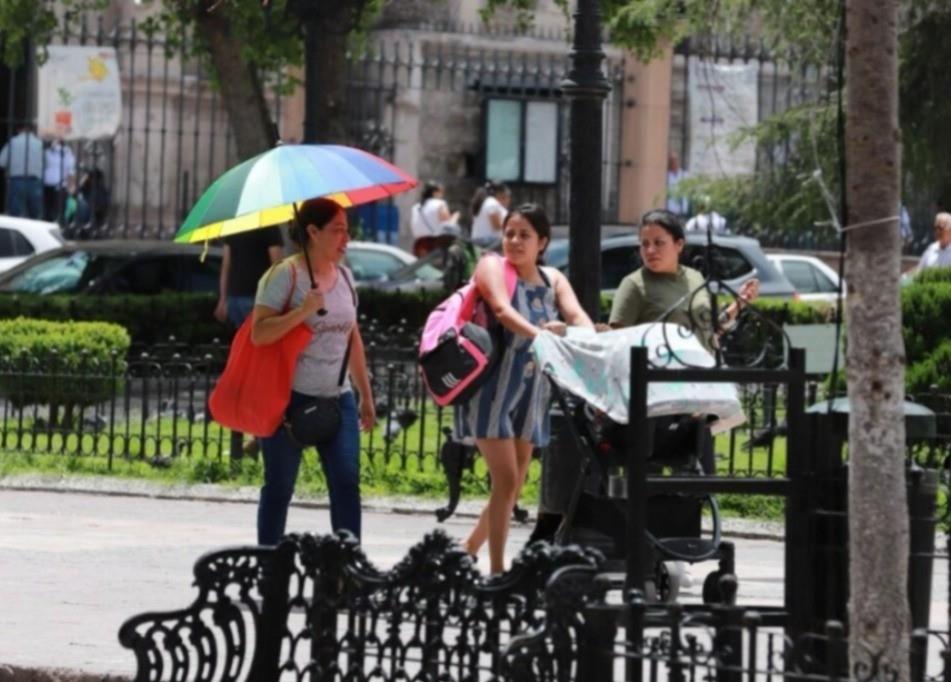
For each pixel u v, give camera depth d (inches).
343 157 921.5
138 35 2815.0
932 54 2032.5
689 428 810.2
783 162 2197.3
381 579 647.8
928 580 676.7
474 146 3058.6
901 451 604.1
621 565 817.5
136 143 2869.1
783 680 611.2
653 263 947.3
